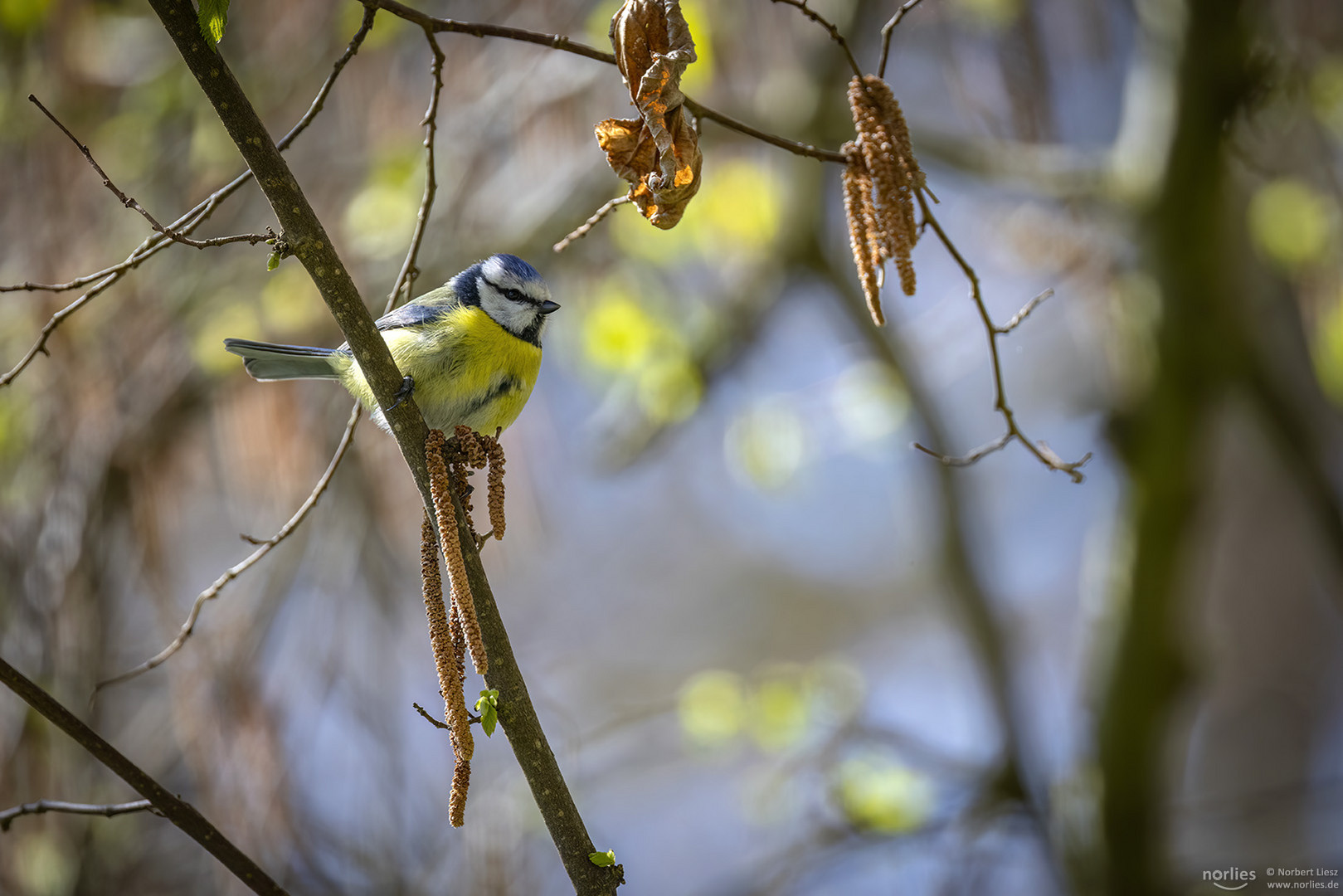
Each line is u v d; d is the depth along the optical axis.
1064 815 11.70
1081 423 12.34
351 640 9.65
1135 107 11.38
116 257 9.76
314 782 10.17
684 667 19.17
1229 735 16.64
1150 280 10.92
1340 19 11.20
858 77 5.00
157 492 9.63
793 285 12.32
